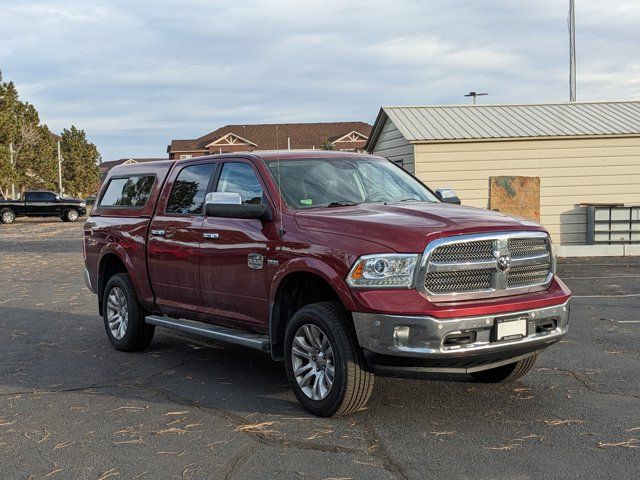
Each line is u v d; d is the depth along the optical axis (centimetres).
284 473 416
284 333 570
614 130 1762
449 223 500
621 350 718
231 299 612
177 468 428
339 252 504
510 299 500
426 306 470
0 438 491
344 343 497
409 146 1797
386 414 525
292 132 8912
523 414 518
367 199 611
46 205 4338
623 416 509
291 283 564
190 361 724
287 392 597
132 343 759
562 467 415
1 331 905
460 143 1742
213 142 8300
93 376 665
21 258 2012
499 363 517
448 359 476
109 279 801
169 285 693
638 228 1772
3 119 4388
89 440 483
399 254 480
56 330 910
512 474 406
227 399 578
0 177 4450
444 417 515
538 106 2034
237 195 574
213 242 626
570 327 841
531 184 1767
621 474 404
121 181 812
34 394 603
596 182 1783
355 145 8362
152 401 576
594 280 1270
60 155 6800
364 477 407
